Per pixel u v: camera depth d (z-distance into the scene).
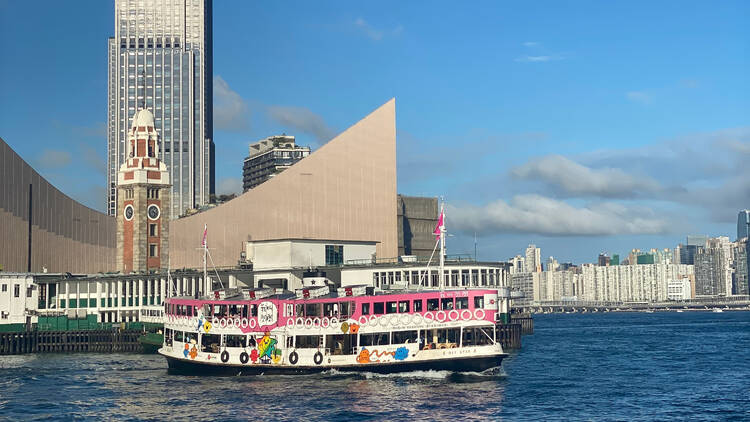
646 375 111.62
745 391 96.50
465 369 98.06
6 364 130.62
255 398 88.19
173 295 184.88
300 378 99.69
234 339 105.31
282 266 187.25
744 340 189.50
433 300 98.62
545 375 110.69
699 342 182.50
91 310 183.38
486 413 80.88
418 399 86.94
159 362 130.00
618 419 79.12
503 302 169.38
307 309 101.56
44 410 85.19
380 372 99.50
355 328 100.00
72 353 154.88
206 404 85.94
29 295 170.75
